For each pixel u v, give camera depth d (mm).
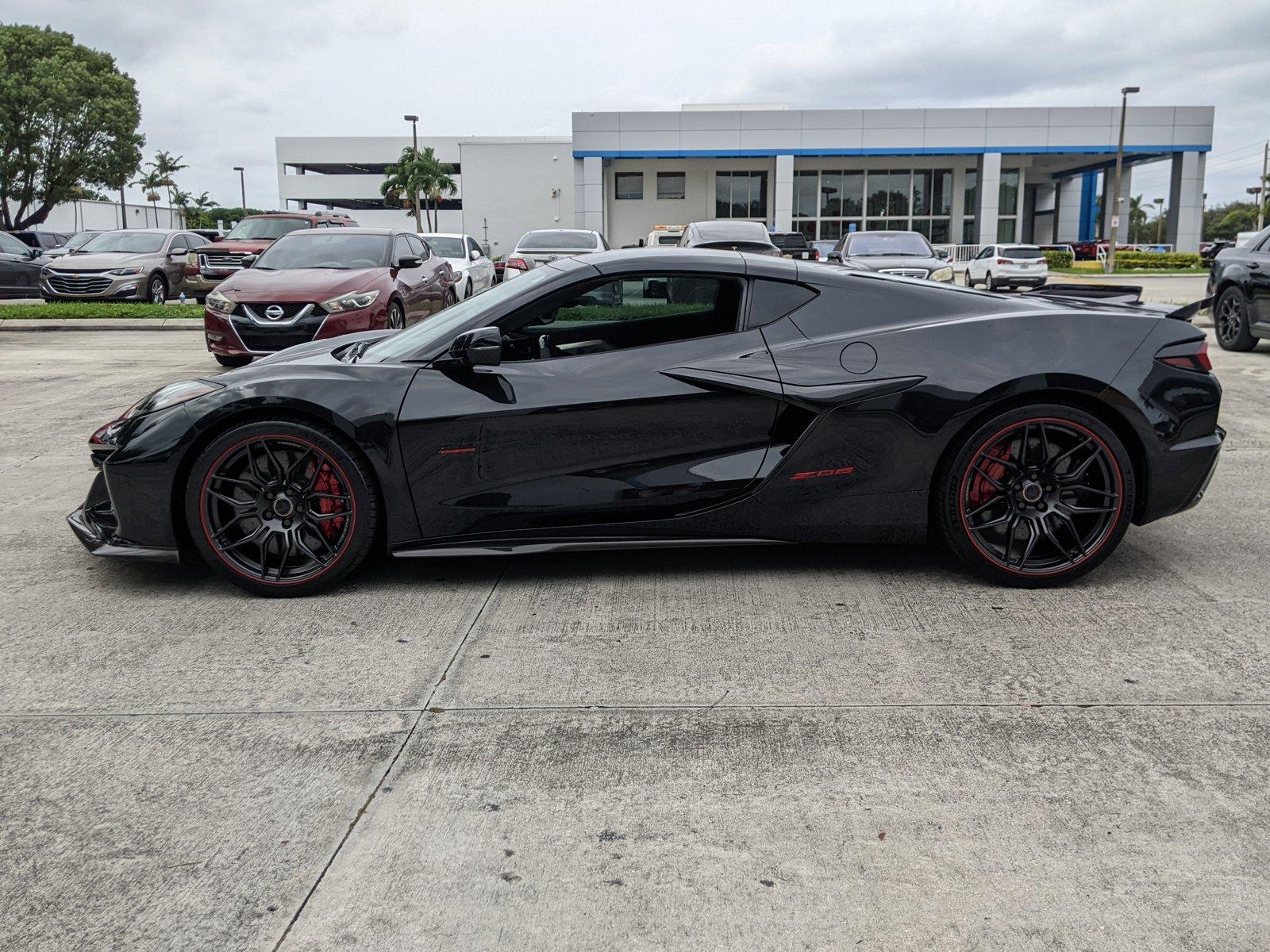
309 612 3602
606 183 44531
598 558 4184
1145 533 4434
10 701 2912
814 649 3213
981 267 27875
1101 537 3676
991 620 3432
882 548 4250
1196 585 3748
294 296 8797
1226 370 9094
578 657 3180
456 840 2199
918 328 3682
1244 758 2492
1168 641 3229
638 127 41562
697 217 44750
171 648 3287
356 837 2217
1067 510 3686
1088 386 3568
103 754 2598
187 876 2084
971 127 41781
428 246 11969
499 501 3670
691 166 44094
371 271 9602
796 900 1980
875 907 1955
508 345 3715
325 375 3670
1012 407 3629
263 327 8742
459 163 76750
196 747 2631
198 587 3889
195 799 2383
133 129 52562
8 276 20422
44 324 14539
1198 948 1830
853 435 3641
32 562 4215
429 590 3818
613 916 1940
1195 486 3713
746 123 41594
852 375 3623
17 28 48969
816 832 2211
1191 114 42281
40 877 2088
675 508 3701
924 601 3625
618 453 3654
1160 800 2314
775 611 3553
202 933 1908
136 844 2199
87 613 3615
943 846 2152
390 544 3699
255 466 3680
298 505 3705
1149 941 1849
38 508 5059
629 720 2756
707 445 3668
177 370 9727
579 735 2674
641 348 3695
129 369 9891
